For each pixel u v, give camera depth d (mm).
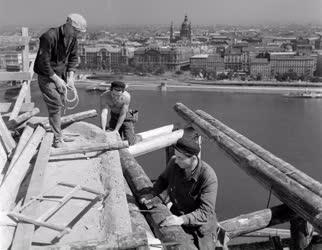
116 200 5105
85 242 3857
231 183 33312
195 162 4387
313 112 69125
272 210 5809
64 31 6160
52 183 5512
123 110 7828
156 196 5145
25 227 4277
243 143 7379
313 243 6059
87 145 6496
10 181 5035
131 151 8023
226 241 5352
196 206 4609
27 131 6910
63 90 6332
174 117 57500
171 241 4379
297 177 5730
